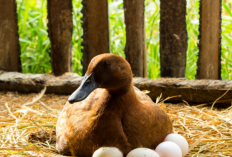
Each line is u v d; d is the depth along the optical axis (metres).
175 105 2.92
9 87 3.32
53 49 3.37
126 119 1.66
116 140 1.66
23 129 2.29
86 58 3.32
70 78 3.22
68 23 3.30
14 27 3.48
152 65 3.69
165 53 3.15
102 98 1.69
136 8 3.09
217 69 3.10
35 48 4.14
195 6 4.07
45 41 3.84
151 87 2.96
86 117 1.75
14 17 3.46
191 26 3.74
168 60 3.15
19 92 3.32
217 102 2.85
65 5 3.25
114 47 3.94
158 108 1.80
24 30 4.13
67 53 3.37
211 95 2.84
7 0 3.42
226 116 2.48
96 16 3.19
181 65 3.16
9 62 3.56
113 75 1.62
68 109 1.92
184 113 2.60
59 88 3.19
